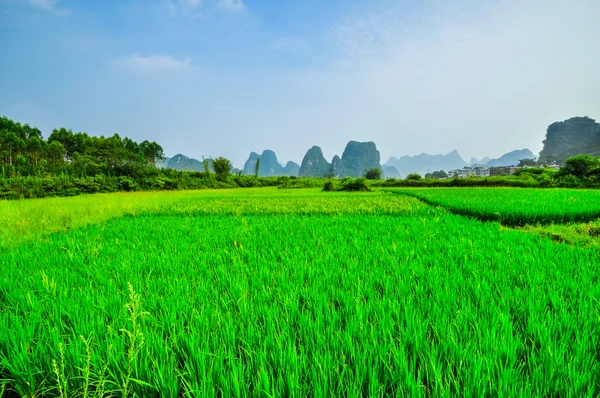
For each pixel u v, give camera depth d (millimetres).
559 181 38969
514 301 2967
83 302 2957
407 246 5629
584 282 3379
